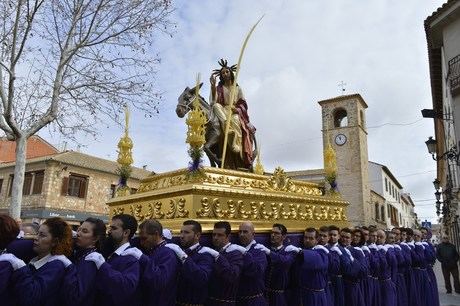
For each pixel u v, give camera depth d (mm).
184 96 8844
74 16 10602
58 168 29172
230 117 8875
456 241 22969
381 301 8570
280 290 6660
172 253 4801
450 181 19344
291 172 39938
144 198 7539
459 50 14539
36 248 4004
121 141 9891
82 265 3908
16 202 9672
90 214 30359
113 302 4309
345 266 7484
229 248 5605
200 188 6465
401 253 9414
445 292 14875
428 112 16438
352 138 37219
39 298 3574
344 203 10359
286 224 8047
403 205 67250
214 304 5465
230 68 9680
